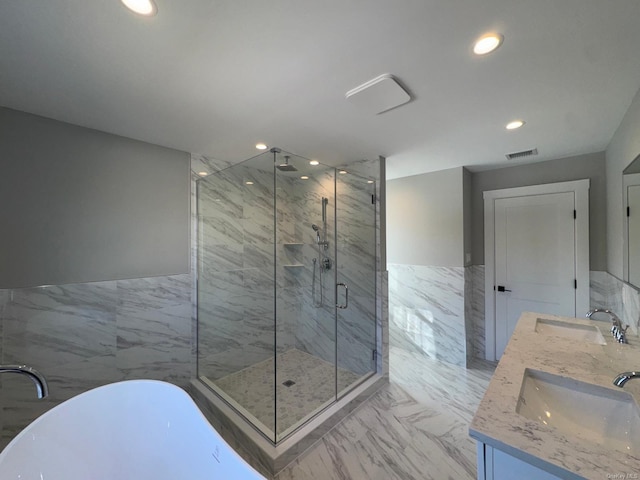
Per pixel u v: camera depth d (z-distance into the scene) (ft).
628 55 3.97
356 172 9.32
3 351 5.39
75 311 6.19
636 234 5.65
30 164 5.67
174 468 4.37
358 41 3.71
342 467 5.44
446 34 3.59
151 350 7.37
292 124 6.31
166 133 6.77
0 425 5.35
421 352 10.99
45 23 3.32
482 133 6.88
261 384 7.65
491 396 3.28
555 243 9.10
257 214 7.79
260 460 5.52
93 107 5.45
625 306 6.45
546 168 9.25
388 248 11.94
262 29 3.48
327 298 8.38
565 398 3.72
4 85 4.67
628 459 2.29
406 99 5.19
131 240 7.05
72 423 4.23
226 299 8.17
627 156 5.77
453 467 5.46
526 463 2.45
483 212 10.54
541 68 4.30
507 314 10.03
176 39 3.64
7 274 5.43
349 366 8.30
